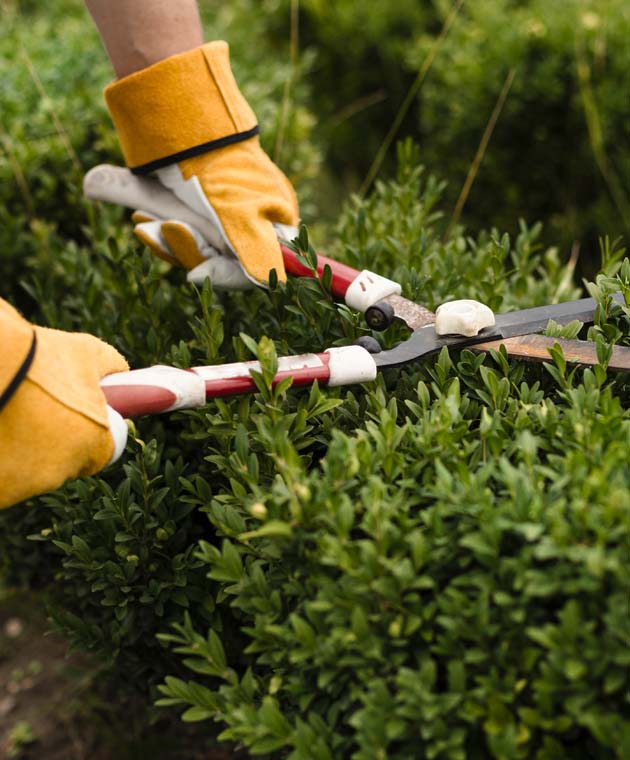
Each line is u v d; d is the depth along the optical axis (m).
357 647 1.07
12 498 1.15
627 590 0.99
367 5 3.66
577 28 2.92
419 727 1.06
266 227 1.53
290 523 1.13
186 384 1.25
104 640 1.55
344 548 1.09
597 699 1.03
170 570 1.47
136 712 1.95
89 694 2.04
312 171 2.73
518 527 1.02
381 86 3.71
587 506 1.04
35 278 2.00
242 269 1.57
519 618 1.01
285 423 1.29
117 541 1.45
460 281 1.73
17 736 2.04
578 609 1.00
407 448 1.26
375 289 1.46
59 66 2.81
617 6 3.01
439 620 1.05
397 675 1.08
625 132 2.89
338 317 1.56
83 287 2.03
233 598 1.46
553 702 1.03
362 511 1.18
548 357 1.36
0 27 3.33
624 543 1.00
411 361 1.38
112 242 1.90
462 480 1.13
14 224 2.35
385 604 1.08
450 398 1.26
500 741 1.00
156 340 1.77
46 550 1.86
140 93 1.53
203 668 1.22
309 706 1.21
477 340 1.39
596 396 1.25
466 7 3.43
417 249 1.86
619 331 1.40
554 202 3.11
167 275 2.24
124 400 1.22
